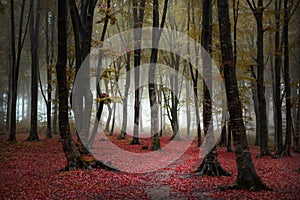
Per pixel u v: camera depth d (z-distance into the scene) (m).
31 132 22.28
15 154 15.02
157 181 10.03
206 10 11.80
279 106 17.09
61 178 9.72
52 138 24.88
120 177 10.39
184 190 8.67
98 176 10.25
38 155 14.95
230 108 8.52
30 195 7.69
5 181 9.20
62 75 10.71
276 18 16.84
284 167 12.68
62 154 15.52
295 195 7.53
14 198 7.37
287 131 17.02
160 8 23.59
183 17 23.03
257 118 24.83
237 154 8.48
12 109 19.94
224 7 8.73
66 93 10.91
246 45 21.34
